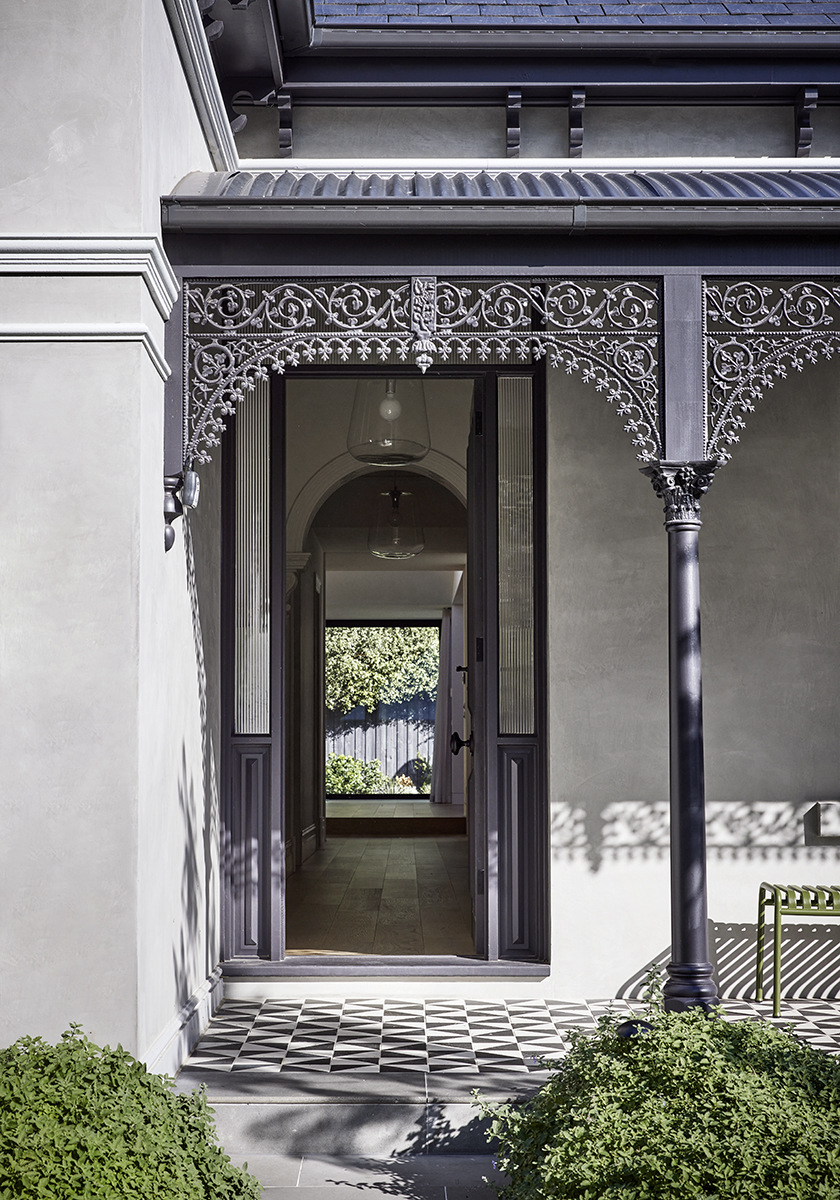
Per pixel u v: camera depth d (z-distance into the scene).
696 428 4.09
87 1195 2.50
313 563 11.03
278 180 4.60
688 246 4.09
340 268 4.04
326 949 5.98
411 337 4.08
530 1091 4.08
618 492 5.71
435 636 18.78
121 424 3.66
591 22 5.46
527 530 5.83
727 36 5.43
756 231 4.04
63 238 3.63
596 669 5.65
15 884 3.56
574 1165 2.92
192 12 4.16
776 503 5.80
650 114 5.74
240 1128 3.99
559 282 4.11
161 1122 2.85
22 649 3.62
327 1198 3.63
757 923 5.58
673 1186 2.75
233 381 4.05
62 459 3.65
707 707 5.72
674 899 4.09
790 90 5.65
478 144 5.71
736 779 5.70
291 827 9.41
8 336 3.64
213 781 5.43
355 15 5.51
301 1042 4.71
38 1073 2.87
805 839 5.68
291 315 4.09
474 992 5.54
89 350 3.66
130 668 3.62
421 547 10.02
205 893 5.17
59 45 3.73
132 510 3.65
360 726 18.73
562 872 5.58
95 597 3.63
